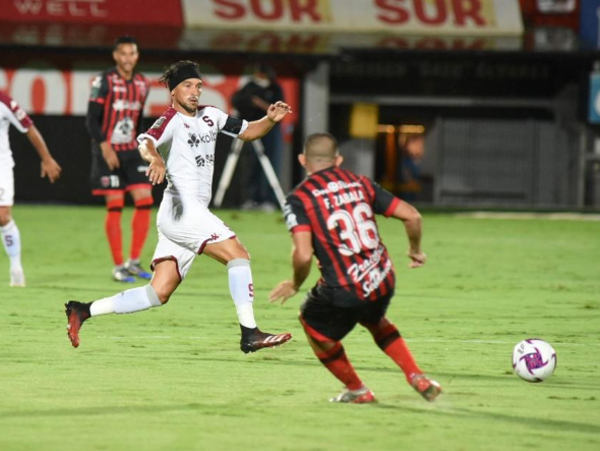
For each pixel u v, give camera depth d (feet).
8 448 50.80
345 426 55.98
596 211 248.73
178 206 74.49
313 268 136.98
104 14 244.63
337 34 252.83
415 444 52.44
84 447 51.13
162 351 78.95
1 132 109.70
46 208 223.10
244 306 71.77
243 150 231.71
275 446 51.75
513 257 153.69
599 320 98.37
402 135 265.54
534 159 264.31
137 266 122.62
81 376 69.10
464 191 266.36
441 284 123.65
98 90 118.52
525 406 61.46
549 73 259.80
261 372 71.15
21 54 226.58
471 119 264.93
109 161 117.60
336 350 60.85
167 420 56.95
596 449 52.16
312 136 60.80
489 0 261.24
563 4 260.42
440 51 241.55
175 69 75.10
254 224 198.08
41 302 103.50
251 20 250.78
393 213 59.77
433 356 78.38
